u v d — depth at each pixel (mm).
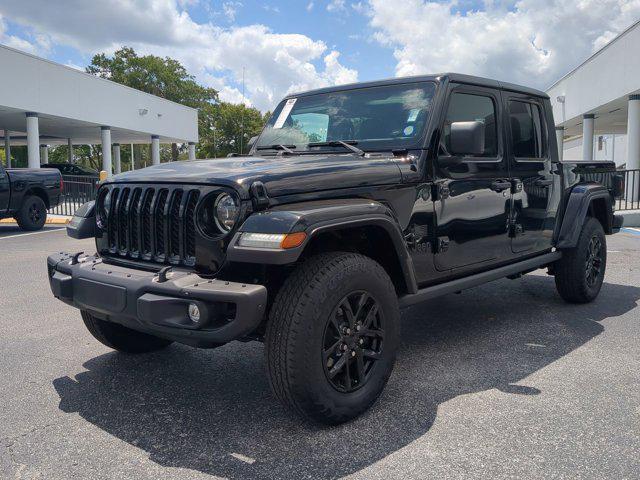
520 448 2678
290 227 2598
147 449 2734
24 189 12125
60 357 4062
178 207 2996
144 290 2783
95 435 2885
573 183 5277
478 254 4051
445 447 2697
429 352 4098
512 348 4168
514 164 4387
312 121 4207
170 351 4184
